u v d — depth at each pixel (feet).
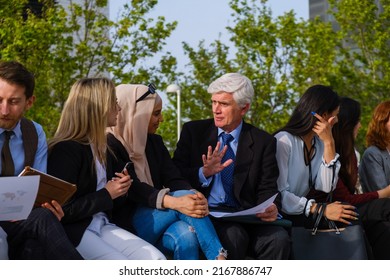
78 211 25.18
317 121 31.60
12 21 117.08
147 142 29.89
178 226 27.09
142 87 29.35
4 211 22.30
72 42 127.03
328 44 152.97
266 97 150.61
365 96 155.53
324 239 30.55
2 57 116.78
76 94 26.73
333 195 33.12
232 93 29.99
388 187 34.45
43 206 23.79
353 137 34.53
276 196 29.99
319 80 151.64
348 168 34.09
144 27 127.13
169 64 130.21
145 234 27.48
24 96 24.82
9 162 25.29
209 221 27.20
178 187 29.27
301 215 31.27
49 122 127.03
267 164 30.09
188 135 31.35
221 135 30.76
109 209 26.22
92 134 26.45
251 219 28.48
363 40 159.22
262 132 30.60
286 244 28.30
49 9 120.67
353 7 156.66
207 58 156.04
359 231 30.45
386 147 37.01
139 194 27.76
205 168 29.63
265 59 149.59
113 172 27.96
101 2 127.44
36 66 120.78
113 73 127.44
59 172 25.64
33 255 23.47
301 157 31.86
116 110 27.07
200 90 157.28
